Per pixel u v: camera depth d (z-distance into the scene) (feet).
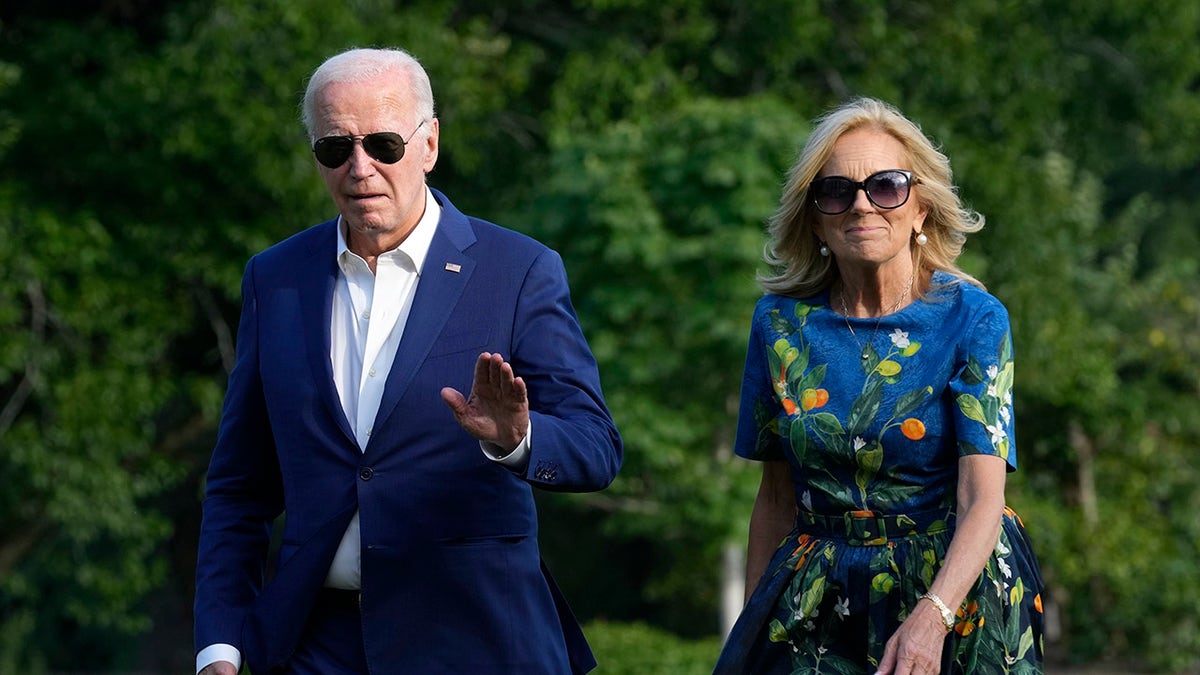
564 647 22.91
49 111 83.41
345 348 22.56
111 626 123.03
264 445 23.40
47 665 120.57
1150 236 140.87
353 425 22.21
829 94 93.71
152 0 91.91
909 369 21.67
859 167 21.83
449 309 22.27
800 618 22.07
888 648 20.43
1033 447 106.63
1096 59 104.06
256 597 23.06
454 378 22.02
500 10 93.04
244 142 79.25
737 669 22.52
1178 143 107.65
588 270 77.46
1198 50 102.27
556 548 126.72
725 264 74.59
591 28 91.76
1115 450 106.83
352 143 21.81
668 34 89.40
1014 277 92.99
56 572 95.40
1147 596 102.89
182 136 79.97
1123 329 110.42
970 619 21.36
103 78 83.71
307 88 22.38
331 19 80.94
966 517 20.84
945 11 93.97
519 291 22.47
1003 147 94.07
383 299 22.52
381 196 21.88
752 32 89.76
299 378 22.31
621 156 77.30
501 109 92.43
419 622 21.72
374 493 21.80
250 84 82.43
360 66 22.04
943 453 21.50
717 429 82.69
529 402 22.26
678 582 110.22
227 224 84.17
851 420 21.68
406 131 22.00
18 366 80.02
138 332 83.56
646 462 77.15
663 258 74.02
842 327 22.30
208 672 22.09
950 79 91.81
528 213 80.12
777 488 23.72
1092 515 103.86
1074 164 110.73
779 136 74.33
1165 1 99.60
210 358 88.99
